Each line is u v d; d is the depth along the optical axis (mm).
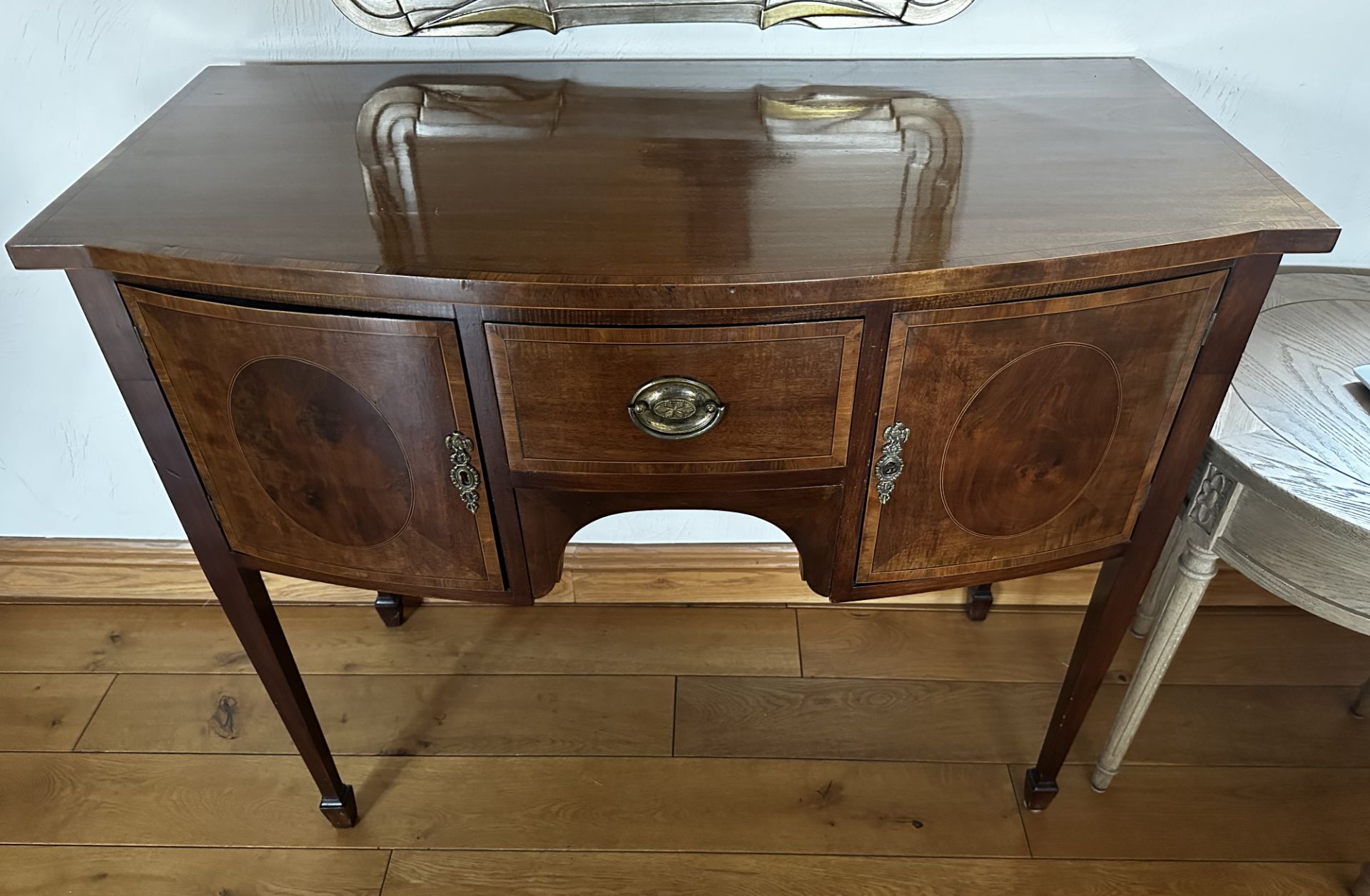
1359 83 1029
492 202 758
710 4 984
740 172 802
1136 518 893
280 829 1172
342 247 697
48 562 1412
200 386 783
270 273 680
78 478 1336
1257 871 1118
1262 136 1080
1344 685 1316
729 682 1338
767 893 1107
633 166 815
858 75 999
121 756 1248
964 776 1221
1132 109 915
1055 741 1106
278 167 815
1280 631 1390
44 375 1226
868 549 863
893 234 708
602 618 1434
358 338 722
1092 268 688
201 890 1112
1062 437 804
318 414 779
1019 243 693
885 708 1303
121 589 1443
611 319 695
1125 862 1129
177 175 800
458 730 1276
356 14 986
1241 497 873
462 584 897
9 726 1282
